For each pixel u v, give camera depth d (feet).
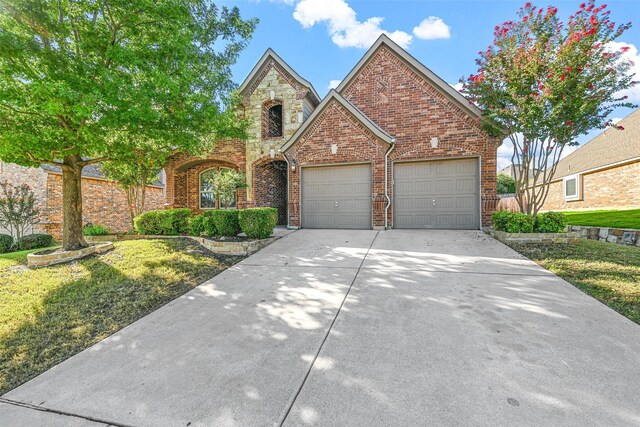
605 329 11.25
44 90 17.43
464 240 26.96
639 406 7.49
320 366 9.69
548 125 23.97
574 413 7.29
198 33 27.22
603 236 28.66
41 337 12.82
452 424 7.07
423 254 22.95
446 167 34.09
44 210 42.22
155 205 64.13
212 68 29.60
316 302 14.93
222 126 29.68
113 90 18.80
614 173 50.85
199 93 24.38
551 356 9.66
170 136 23.99
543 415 7.24
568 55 22.93
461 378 8.73
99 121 20.44
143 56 21.90
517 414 7.29
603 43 22.56
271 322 13.05
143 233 34.53
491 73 26.32
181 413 7.95
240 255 25.04
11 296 16.98
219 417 7.72
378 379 8.87
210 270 21.39
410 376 8.93
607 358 9.50
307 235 32.19
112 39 22.27
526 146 26.78
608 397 7.81
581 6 23.39
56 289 17.93
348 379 8.95
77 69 19.89
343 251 24.77
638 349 9.95
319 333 11.87
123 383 9.43
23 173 42.55
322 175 37.63
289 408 7.89
